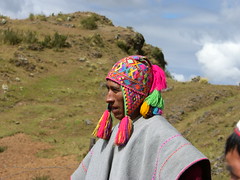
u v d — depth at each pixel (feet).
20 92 86.99
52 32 142.41
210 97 85.46
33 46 119.44
